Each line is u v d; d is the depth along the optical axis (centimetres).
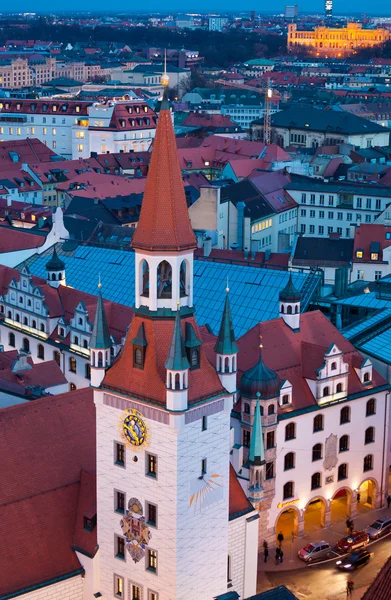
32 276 16238
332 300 15862
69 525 9356
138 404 8544
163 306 8538
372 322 14850
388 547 12488
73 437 9725
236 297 15412
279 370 12581
